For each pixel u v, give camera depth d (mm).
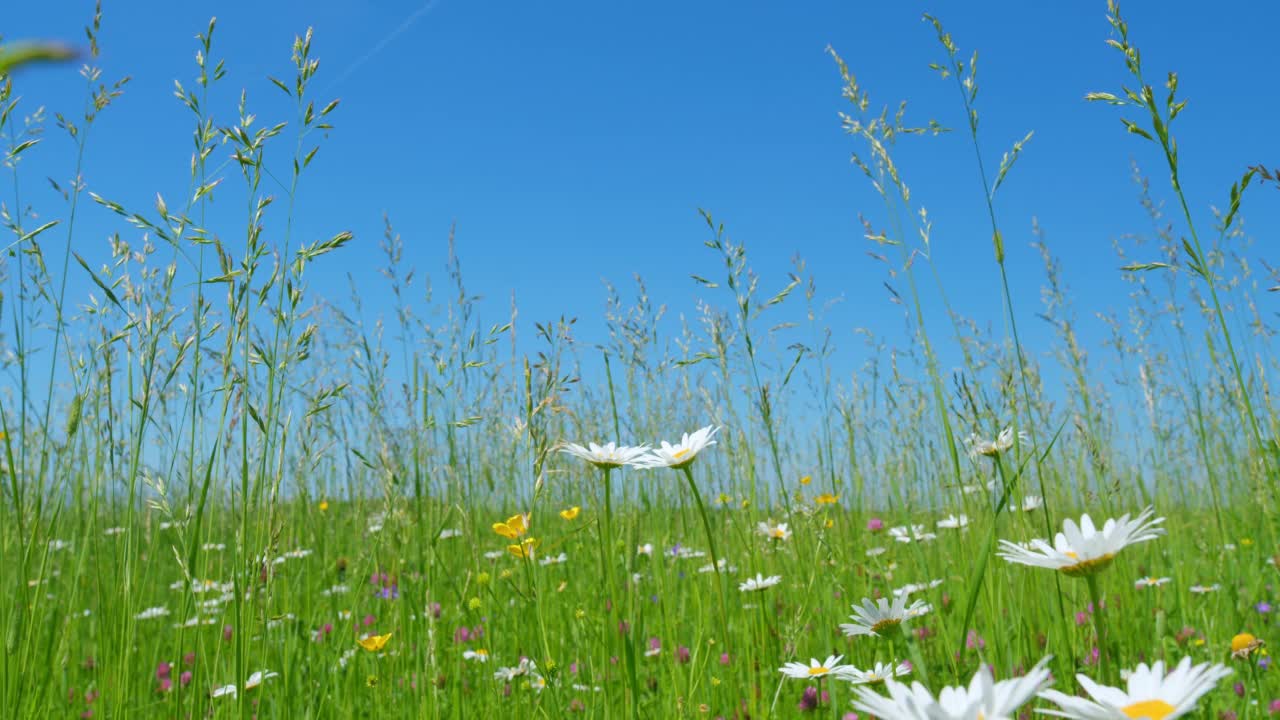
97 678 814
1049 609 745
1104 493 933
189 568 667
